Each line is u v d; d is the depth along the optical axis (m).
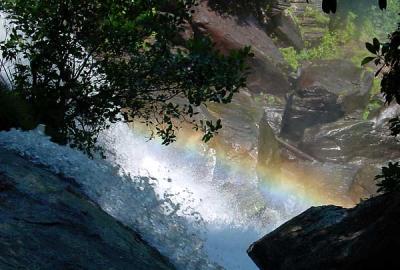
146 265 5.31
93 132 9.56
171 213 7.24
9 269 4.09
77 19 9.44
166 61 9.13
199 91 9.20
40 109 9.24
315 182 20.75
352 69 24.50
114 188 6.90
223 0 23.50
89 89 9.48
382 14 30.58
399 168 6.66
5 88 9.01
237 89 9.17
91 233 5.25
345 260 5.64
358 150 22.03
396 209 5.47
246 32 23.44
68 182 6.52
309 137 22.22
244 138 15.98
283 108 22.67
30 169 5.87
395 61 6.10
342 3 29.39
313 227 6.38
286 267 6.16
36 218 5.00
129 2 9.54
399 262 5.15
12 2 9.69
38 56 9.46
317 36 28.33
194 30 21.97
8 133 7.18
